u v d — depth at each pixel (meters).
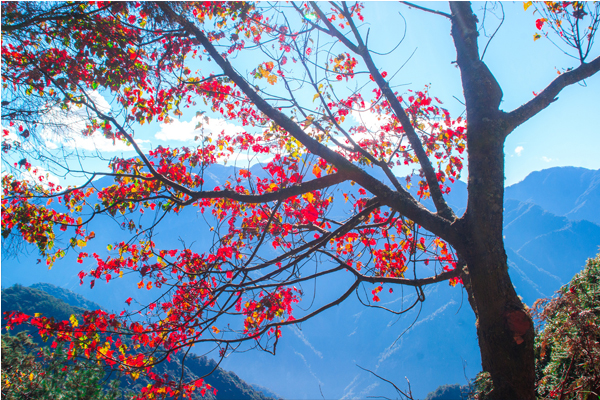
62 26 3.46
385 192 2.69
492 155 2.57
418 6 3.11
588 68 2.74
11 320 4.45
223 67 3.10
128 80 4.08
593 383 2.44
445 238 2.58
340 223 4.13
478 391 2.30
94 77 3.92
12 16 3.11
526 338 2.20
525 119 2.72
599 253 3.58
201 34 3.22
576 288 3.16
